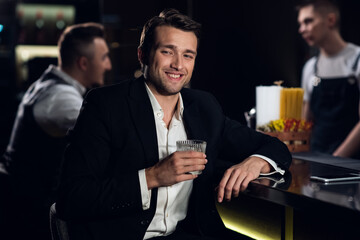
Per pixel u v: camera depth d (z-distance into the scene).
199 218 1.65
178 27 1.57
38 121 2.45
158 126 1.64
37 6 4.57
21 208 2.43
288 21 3.15
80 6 4.42
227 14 3.09
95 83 2.76
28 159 2.47
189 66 1.61
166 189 1.58
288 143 2.21
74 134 1.55
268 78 3.16
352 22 3.15
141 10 3.58
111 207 1.44
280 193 1.40
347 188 1.42
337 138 3.16
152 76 1.59
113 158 1.59
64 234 1.53
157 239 1.58
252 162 1.63
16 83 4.54
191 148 1.48
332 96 3.16
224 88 3.12
